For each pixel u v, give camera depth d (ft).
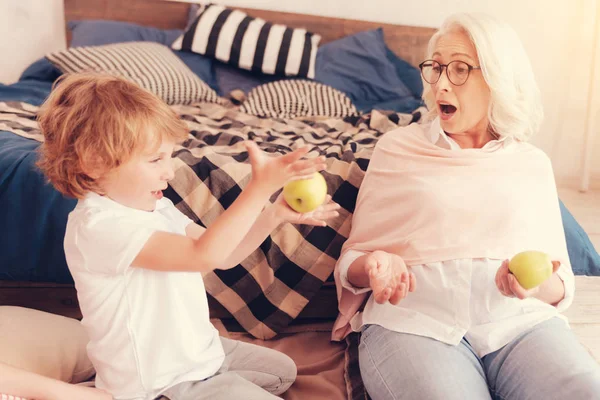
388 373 4.15
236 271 5.74
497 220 4.57
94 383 4.11
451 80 4.74
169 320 3.63
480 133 4.99
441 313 4.38
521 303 4.35
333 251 5.79
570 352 4.06
